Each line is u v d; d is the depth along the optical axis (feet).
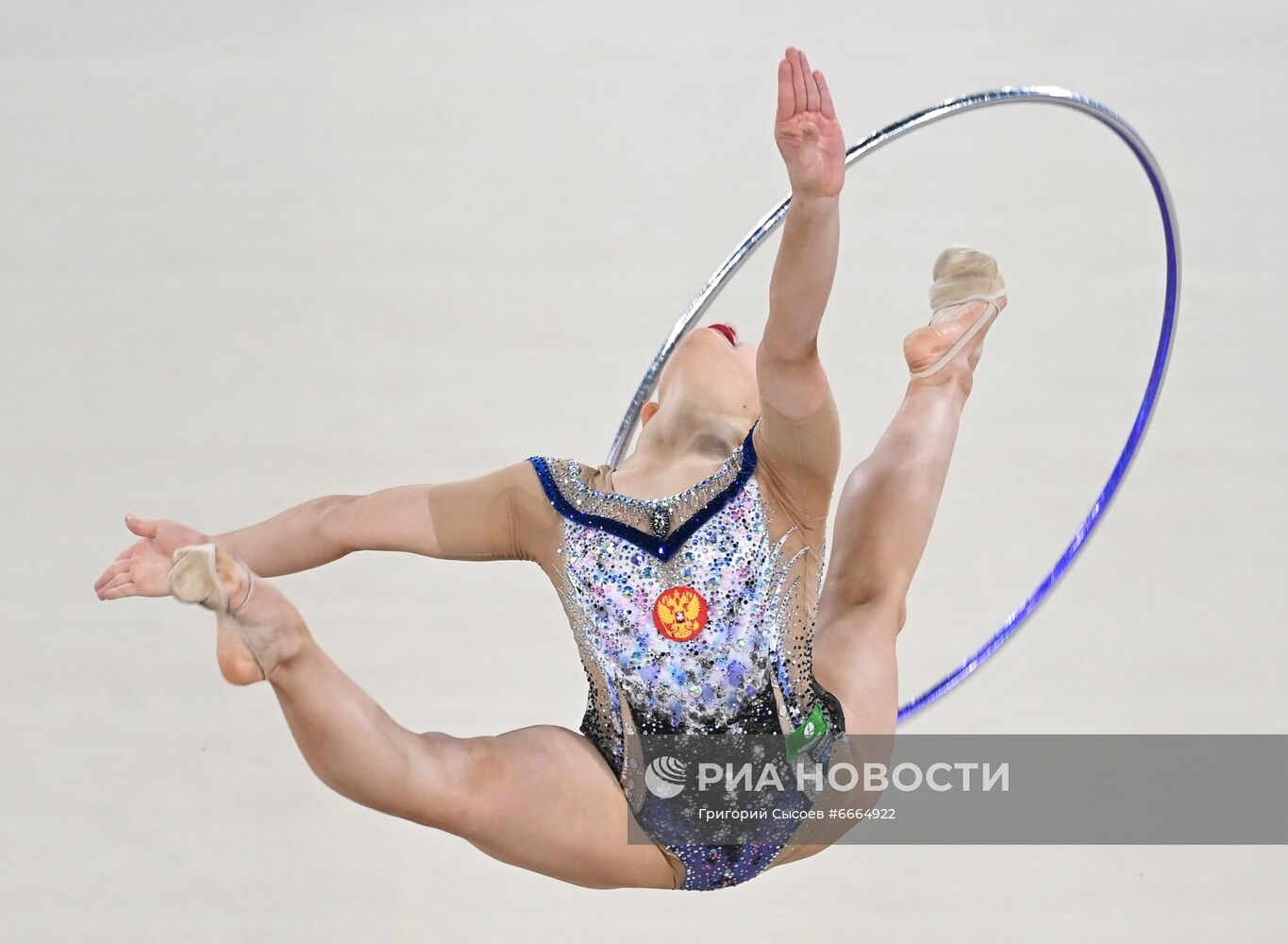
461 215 75.10
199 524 68.59
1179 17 76.89
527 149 76.54
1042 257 72.74
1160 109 75.25
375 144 76.64
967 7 77.87
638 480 32.42
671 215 75.05
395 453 69.87
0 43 78.23
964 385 40.93
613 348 72.13
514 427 70.33
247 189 75.61
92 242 74.69
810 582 31.89
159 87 77.61
